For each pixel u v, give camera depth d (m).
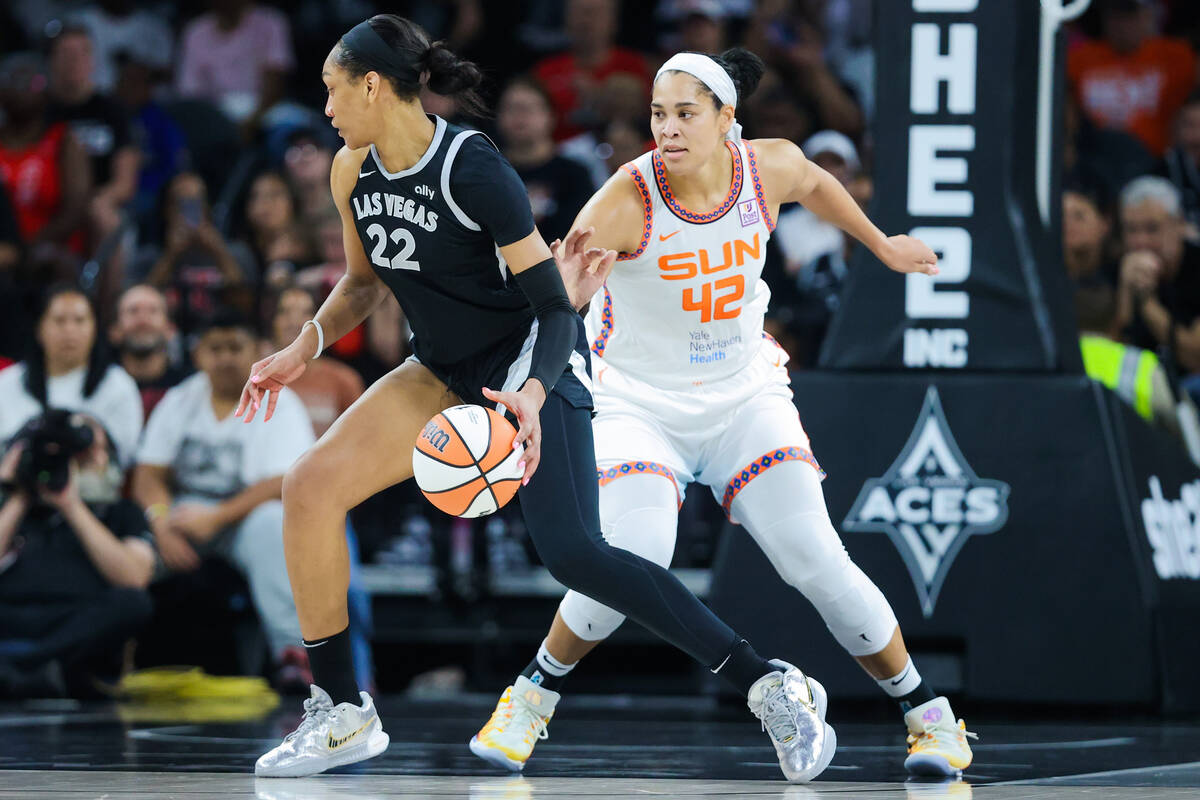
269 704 16.62
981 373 13.88
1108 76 26.12
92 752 11.17
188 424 18.58
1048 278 13.99
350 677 9.66
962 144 13.91
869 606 10.02
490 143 9.02
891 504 13.72
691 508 18.95
